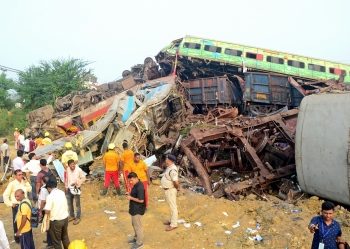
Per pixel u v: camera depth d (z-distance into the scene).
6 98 46.19
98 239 8.38
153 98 16.88
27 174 10.44
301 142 10.80
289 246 7.50
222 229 8.54
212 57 28.61
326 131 9.99
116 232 8.78
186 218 9.38
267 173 12.24
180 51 28.86
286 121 14.25
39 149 14.61
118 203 10.98
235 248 7.54
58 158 13.92
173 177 8.52
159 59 31.22
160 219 9.41
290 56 29.34
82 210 10.55
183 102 20.41
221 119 19.53
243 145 13.20
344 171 9.35
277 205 10.01
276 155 13.76
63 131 19.89
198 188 12.75
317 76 29.41
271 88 24.67
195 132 13.53
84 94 23.91
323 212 4.89
